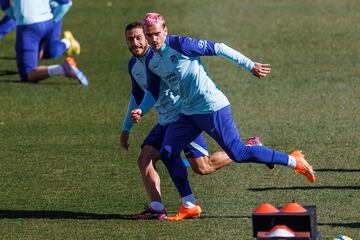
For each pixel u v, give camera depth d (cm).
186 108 2877
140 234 2769
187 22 6812
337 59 5578
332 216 2870
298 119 4275
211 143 3947
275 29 6538
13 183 3419
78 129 4234
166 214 2967
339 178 3331
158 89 2922
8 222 2944
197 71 2834
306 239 2144
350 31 6419
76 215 3005
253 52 5819
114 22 7050
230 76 5241
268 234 2164
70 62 5131
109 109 4606
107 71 5494
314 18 6931
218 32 6438
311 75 5194
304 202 3041
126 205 3106
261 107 4525
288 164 2873
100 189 3309
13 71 5600
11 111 4625
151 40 2808
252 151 2862
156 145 3005
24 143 4012
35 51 5225
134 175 3488
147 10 7475
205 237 2711
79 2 8038
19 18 5184
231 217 2920
